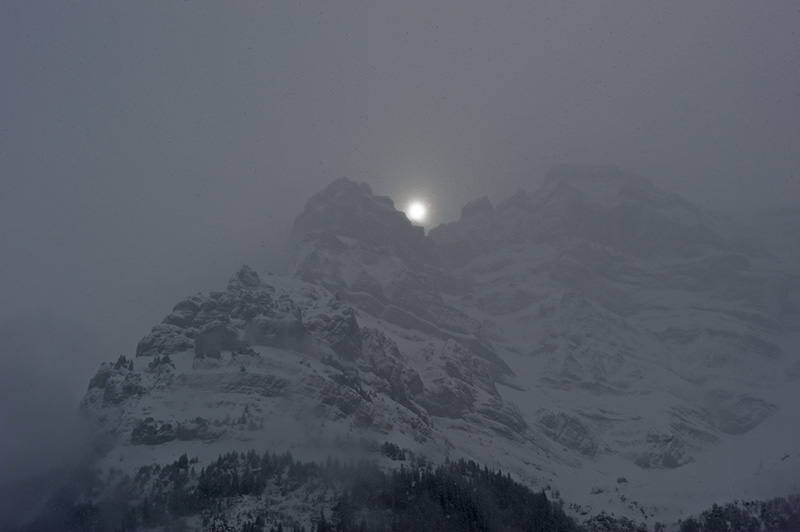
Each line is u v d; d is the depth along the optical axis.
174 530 170.50
